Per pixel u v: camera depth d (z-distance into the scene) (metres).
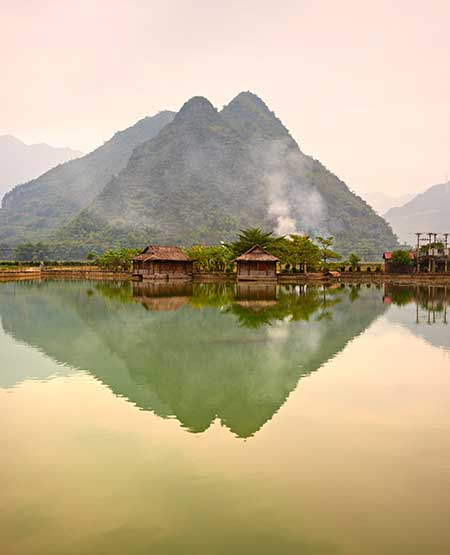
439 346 19.72
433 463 9.02
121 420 11.37
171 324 25.58
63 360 17.45
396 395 13.02
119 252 85.62
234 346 19.86
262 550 6.60
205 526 7.09
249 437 10.26
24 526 7.15
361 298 40.69
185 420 11.36
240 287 55.56
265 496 7.89
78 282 65.44
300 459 9.20
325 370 15.84
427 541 6.76
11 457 9.37
